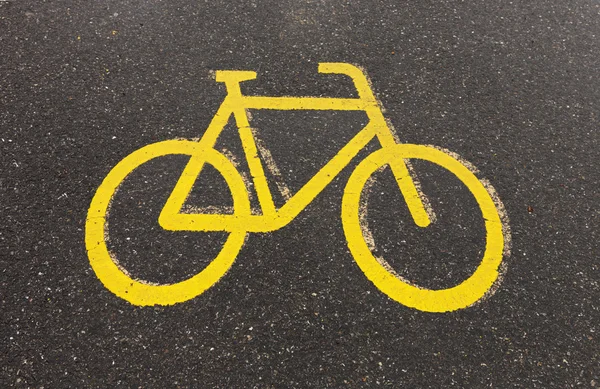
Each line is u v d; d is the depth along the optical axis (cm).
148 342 288
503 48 452
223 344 289
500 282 318
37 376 275
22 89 404
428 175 366
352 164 370
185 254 324
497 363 286
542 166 374
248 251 327
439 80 425
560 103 414
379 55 442
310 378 278
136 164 364
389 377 279
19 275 311
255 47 443
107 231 332
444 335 296
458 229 340
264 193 353
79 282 310
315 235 335
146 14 464
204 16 466
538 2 493
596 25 477
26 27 449
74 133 379
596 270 325
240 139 381
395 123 395
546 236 339
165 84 412
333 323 298
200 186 355
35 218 335
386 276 318
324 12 475
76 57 428
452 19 475
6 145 371
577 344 295
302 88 416
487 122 398
